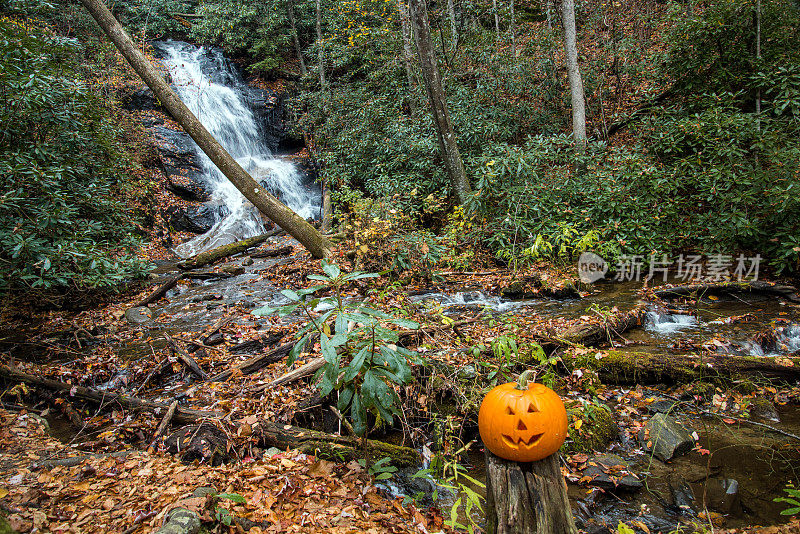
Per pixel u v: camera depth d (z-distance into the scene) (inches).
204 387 143.8
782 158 227.5
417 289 249.8
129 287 288.8
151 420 124.6
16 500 84.2
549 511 65.2
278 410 122.4
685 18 330.0
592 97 405.7
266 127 638.5
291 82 674.2
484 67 419.8
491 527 68.3
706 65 313.9
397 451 112.2
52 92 238.7
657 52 363.6
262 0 652.1
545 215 289.0
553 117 404.5
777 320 176.9
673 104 336.8
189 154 512.7
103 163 308.3
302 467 101.6
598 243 262.4
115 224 308.0
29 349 190.9
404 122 428.5
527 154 297.4
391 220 267.0
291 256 366.9
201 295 270.5
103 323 222.8
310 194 569.0
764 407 125.4
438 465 108.7
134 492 87.9
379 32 487.2
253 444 110.3
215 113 577.0
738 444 112.6
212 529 75.7
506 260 288.2
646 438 115.4
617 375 144.3
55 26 460.8
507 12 501.7
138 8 589.9
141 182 440.1
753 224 228.4
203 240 442.6
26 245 193.2
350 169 469.4
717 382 137.4
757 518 88.6
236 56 681.0
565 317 193.9
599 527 86.7
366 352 88.4
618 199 269.6
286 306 83.2
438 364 134.9
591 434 115.5
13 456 105.8
